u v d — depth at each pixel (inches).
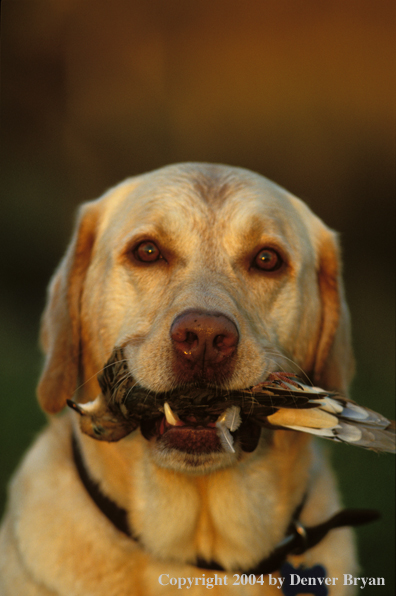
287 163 1119.0
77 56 1121.4
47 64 1090.1
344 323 266.4
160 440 198.4
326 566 233.6
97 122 1104.8
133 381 203.6
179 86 1158.3
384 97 1128.2
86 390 248.2
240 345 201.6
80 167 1053.2
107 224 252.2
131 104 1129.4
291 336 238.2
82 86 1123.9
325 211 1088.2
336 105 1135.0
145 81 1151.0
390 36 1151.6
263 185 251.0
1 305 768.9
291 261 238.4
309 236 261.0
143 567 222.1
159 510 219.1
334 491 260.8
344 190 1093.1
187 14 1167.6
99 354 238.5
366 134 1117.1
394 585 303.0
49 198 981.8
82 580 218.5
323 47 1167.6
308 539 230.5
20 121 1057.5
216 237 229.8
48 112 1083.3
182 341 194.2
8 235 895.7
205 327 191.2
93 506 225.5
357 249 1027.3
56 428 253.9
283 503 233.6
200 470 195.9
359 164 1103.0
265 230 233.6
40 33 1083.9
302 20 1175.0
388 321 773.9
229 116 1137.4
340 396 196.9
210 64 1174.3
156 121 1125.1
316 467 260.2
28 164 1028.5
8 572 228.5
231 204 234.4
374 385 559.2
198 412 198.5
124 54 1153.4
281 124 1131.9
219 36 1172.5
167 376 198.4
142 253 230.8
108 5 1131.3
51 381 245.4
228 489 219.9
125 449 224.1
